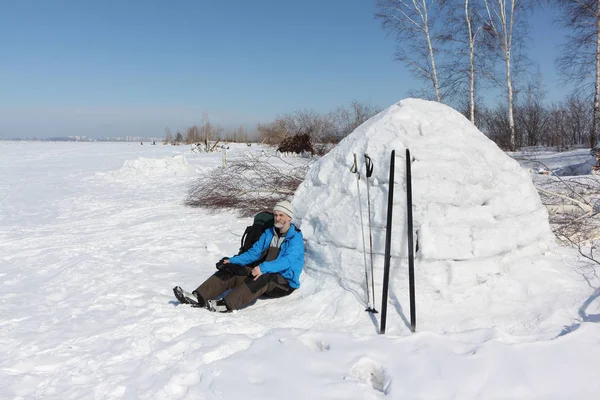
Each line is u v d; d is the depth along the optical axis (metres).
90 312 4.29
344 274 4.23
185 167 19.91
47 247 7.38
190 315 3.93
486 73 22.67
